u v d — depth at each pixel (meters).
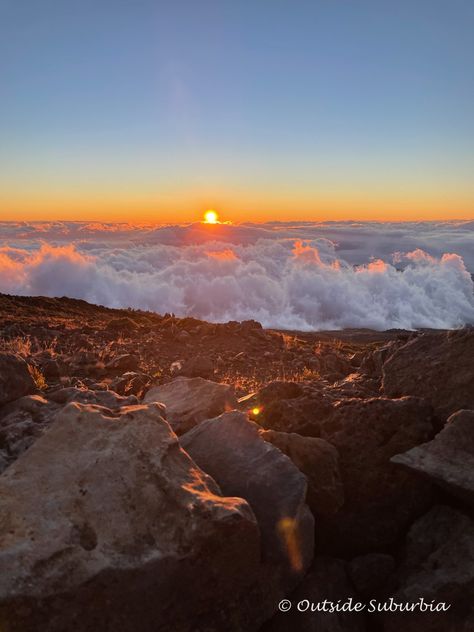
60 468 3.23
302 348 15.64
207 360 11.20
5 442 4.11
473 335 5.09
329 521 4.05
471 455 3.89
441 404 4.79
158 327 17.88
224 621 3.06
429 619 3.24
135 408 3.74
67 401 4.81
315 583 3.54
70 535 2.84
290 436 4.21
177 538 2.92
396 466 4.17
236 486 3.70
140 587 2.75
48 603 2.57
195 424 5.03
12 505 2.97
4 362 4.89
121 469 3.22
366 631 3.47
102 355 12.05
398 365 5.38
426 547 3.72
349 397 5.19
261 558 3.27
